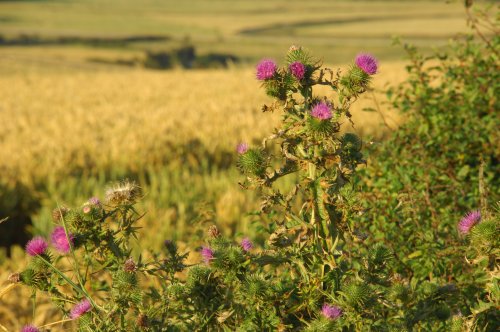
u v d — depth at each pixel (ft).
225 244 12.26
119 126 71.61
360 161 11.73
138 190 12.66
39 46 635.25
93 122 78.38
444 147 24.62
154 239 33.63
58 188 50.08
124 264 12.05
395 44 27.63
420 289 13.24
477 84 25.71
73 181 49.80
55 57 469.98
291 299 11.57
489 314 12.52
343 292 11.06
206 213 20.49
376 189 22.26
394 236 18.97
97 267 12.82
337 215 11.44
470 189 23.04
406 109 26.25
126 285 11.70
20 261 30.58
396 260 17.70
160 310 11.71
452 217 20.66
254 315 11.10
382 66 129.59
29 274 12.29
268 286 11.32
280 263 11.53
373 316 11.79
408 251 18.40
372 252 12.39
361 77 11.21
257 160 11.35
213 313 11.42
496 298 11.62
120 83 141.59
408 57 27.55
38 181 50.85
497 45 26.23
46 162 54.44
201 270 11.78
